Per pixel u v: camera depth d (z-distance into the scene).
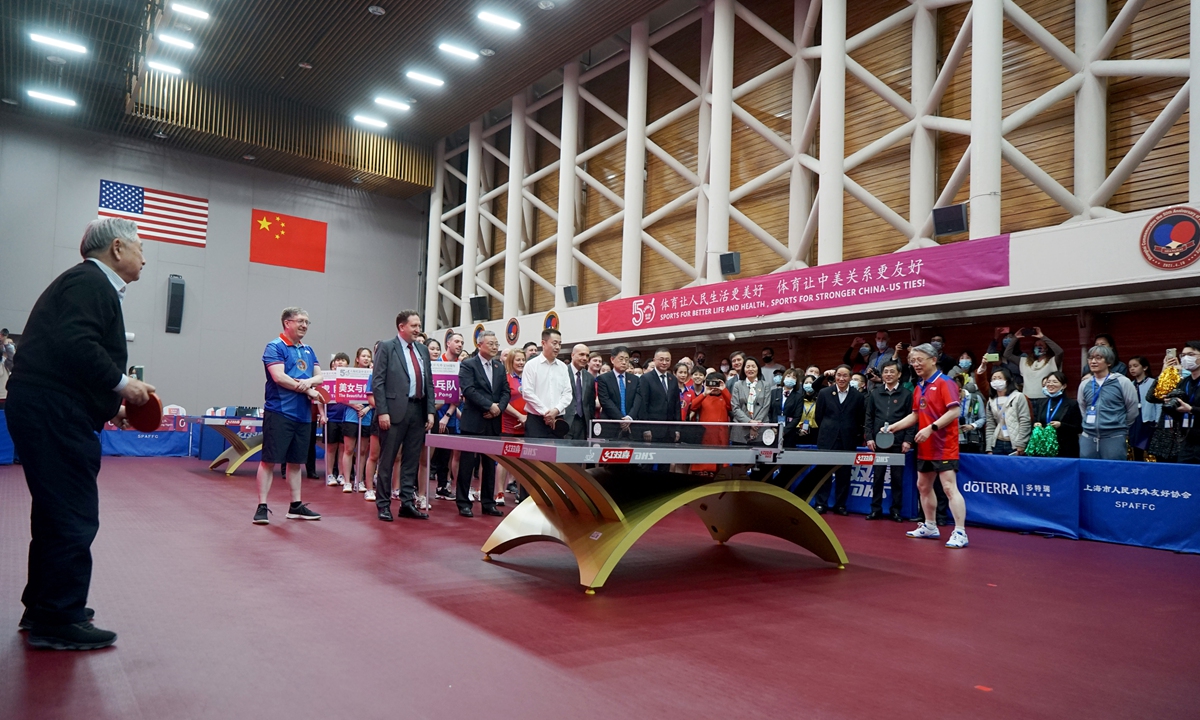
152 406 2.51
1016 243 7.80
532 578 3.62
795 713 1.96
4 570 3.43
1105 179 8.10
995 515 6.39
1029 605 3.40
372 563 3.83
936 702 2.09
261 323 17.06
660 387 6.55
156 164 15.95
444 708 1.93
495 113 17.55
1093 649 2.69
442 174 18.36
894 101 9.71
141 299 15.64
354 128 17.06
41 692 1.95
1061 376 6.81
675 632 2.74
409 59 14.12
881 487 7.05
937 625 2.96
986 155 8.24
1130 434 6.46
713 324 11.00
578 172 14.62
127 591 3.08
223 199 16.73
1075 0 8.48
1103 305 7.68
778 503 4.38
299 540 4.45
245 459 9.43
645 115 13.09
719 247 11.51
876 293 9.00
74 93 13.84
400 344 5.61
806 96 10.98
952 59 9.03
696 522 6.21
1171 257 6.74
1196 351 5.62
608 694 2.06
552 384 5.66
